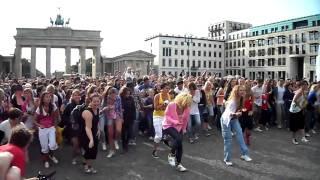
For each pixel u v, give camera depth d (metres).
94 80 21.34
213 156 11.51
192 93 13.50
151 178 9.15
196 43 128.12
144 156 11.67
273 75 112.81
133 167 10.27
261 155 11.59
